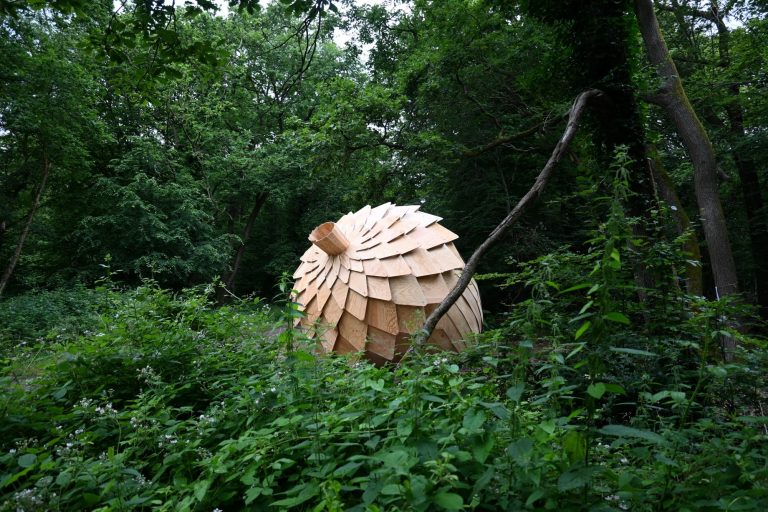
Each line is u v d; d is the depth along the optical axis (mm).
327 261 6961
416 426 1956
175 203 20109
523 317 2340
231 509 2271
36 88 16016
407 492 1563
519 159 17312
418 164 14430
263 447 2143
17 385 3324
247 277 28281
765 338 3535
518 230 16797
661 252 3889
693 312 3699
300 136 15094
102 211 20172
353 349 6453
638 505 1698
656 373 3197
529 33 13086
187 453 2510
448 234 7062
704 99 13242
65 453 2244
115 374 3734
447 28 13586
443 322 6430
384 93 14023
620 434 1612
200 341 4258
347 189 24406
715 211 9398
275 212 26375
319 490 1854
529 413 2121
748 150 14539
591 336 1759
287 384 2736
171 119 21312
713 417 2668
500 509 1785
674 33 15047
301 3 5039
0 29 15070
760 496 1663
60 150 17031
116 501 2006
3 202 18094
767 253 16016
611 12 6215
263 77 24344
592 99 5930
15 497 1972
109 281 4875
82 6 4879
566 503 1649
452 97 14570
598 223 4094
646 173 5816
